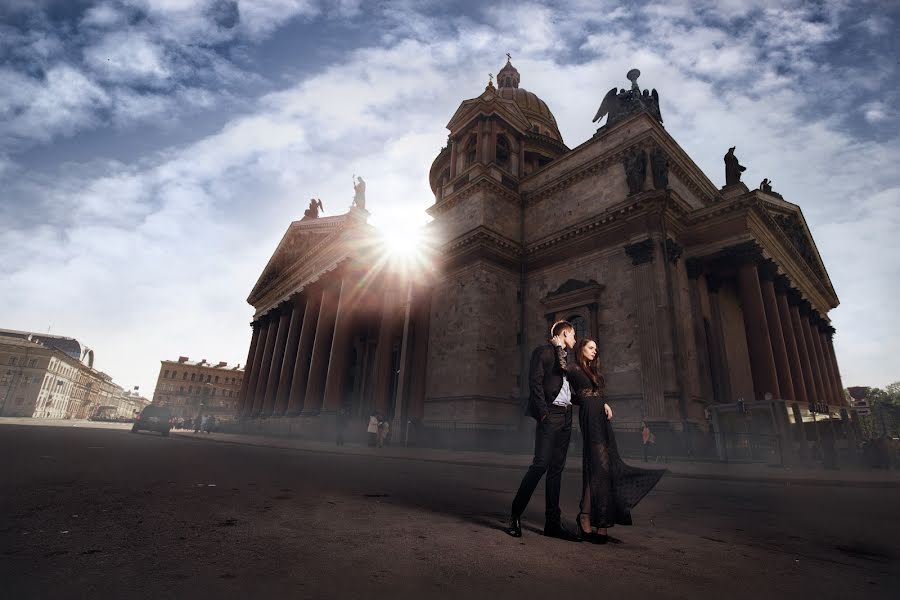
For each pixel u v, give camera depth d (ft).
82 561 9.62
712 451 71.82
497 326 98.68
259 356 175.11
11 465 26.37
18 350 319.47
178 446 55.26
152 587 8.27
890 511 21.42
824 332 133.80
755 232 86.69
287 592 8.32
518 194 114.73
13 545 10.55
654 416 73.31
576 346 15.88
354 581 9.09
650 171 89.61
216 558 10.23
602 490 13.62
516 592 8.89
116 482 21.50
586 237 94.07
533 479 13.78
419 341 108.27
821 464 58.13
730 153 105.40
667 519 18.28
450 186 122.52
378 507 17.97
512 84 185.78
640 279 81.56
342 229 127.03
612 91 110.52
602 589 9.29
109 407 395.96
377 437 79.20
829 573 10.98
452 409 95.14
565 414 14.62
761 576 10.57
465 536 13.41
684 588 9.51
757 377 78.74
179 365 384.47
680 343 76.07
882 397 284.20
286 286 160.45
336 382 111.96
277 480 25.55
